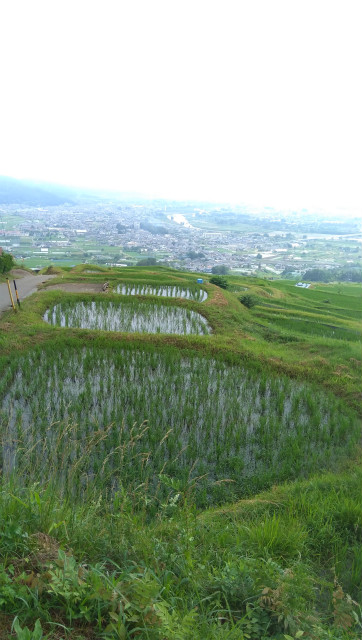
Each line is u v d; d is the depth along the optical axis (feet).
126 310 78.18
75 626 9.05
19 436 29.91
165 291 101.65
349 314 120.57
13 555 10.71
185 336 57.72
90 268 144.25
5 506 12.90
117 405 36.37
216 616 11.23
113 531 13.35
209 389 42.98
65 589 9.11
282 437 34.32
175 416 35.60
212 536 16.15
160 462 28.89
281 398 41.09
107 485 26.05
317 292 163.73
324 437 34.42
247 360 51.62
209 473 28.96
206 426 34.73
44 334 55.98
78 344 53.31
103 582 10.18
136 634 9.00
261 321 83.25
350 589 16.19
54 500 14.99
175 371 46.73
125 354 51.11
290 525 19.20
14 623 7.87
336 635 12.05
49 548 10.95
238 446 31.89
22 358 47.42
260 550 16.01
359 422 38.29
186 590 11.80
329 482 26.45
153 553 12.60
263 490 27.30
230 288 133.18
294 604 11.93
